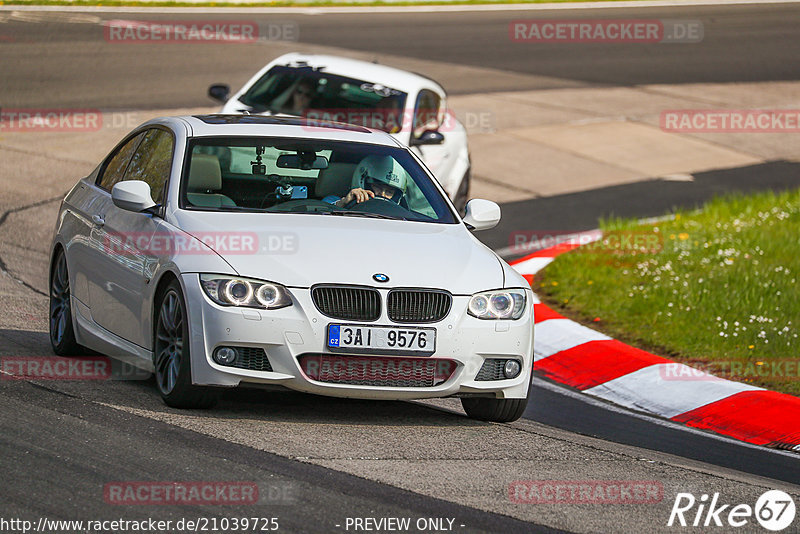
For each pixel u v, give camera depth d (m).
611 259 44.75
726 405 28.64
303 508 18.38
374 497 19.22
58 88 69.94
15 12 95.12
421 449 22.58
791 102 88.00
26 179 51.84
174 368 23.78
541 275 43.56
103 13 98.69
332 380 23.14
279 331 22.73
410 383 23.53
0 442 20.47
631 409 29.36
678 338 34.34
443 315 23.70
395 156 28.64
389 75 49.44
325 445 22.08
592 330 35.44
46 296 36.16
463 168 50.47
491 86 84.06
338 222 25.50
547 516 19.11
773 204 56.75
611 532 18.64
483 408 25.69
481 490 20.19
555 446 24.02
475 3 122.25
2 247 41.53
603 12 121.44
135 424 22.25
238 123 28.56
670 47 106.50
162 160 27.20
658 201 59.75
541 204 57.44
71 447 20.52
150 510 17.80
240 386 22.97
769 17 124.50
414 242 25.20
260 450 21.27
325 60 50.44
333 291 23.16
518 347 24.50
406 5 119.81
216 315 22.75
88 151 57.47
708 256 44.75
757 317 35.78
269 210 25.80
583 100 82.50
